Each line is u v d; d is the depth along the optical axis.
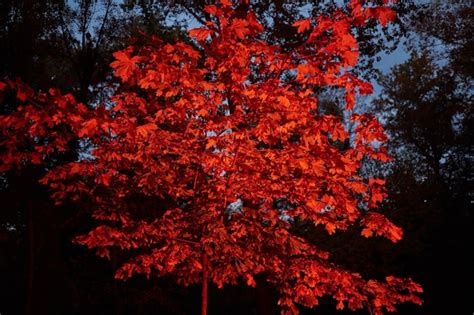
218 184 4.90
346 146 11.05
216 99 4.68
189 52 4.30
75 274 13.07
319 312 15.76
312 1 11.53
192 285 16.34
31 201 10.70
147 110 5.11
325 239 14.27
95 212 5.09
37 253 10.45
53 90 3.54
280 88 4.46
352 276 4.97
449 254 15.28
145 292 13.00
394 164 18.02
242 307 16.08
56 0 14.12
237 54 4.31
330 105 16.33
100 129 3.85
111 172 4.86
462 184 18.88
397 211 15.25
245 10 5.21
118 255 12.12
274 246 5.00
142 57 3.97
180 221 5.16
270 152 4.72
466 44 17.69
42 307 10.12
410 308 15.27
